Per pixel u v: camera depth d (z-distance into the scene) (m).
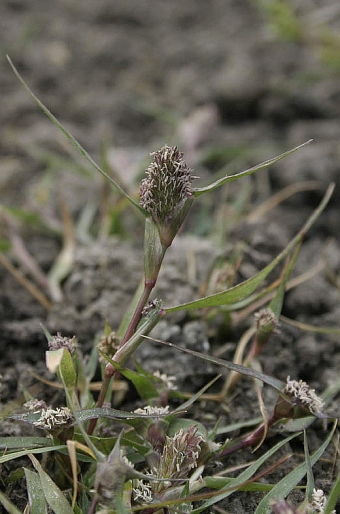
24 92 0.63
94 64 0.68
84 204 0.49
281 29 0.63
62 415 0.30
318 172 0.50
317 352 0.38
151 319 0.31
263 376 0.31
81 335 0.38
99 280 0.41
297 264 0.44
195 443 0.31
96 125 0.60
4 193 0.51
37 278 0.43
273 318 0.34
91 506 0.29
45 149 0.55
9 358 0.38
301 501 0.32
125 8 0.77
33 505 0.30
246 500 0.32
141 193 0.30
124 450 0.32
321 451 0.31
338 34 0.65
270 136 0.58
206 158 0.54
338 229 0.48
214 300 0.31
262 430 0.33
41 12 0.77
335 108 0.59
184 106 0.61
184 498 0.29
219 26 0.75
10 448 0.33
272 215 0.49
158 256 0.30
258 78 0.61
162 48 0.71
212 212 0.50
